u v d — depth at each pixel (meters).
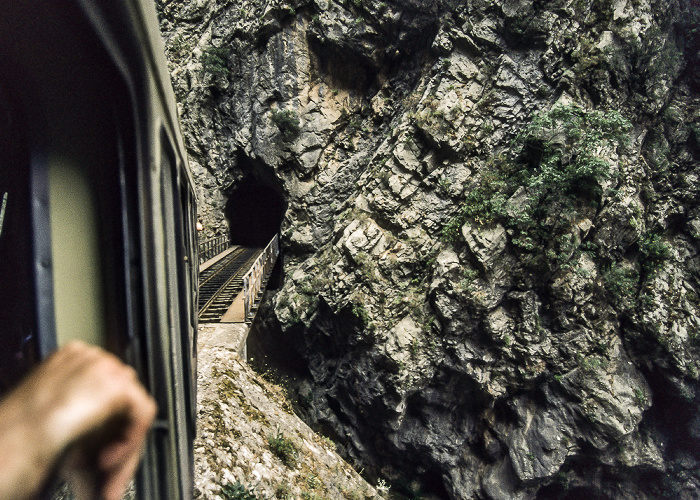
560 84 21.39
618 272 21.53
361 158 28.62
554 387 21.56
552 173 19.27
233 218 39.34
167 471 2.12
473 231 21.08
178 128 3.44
